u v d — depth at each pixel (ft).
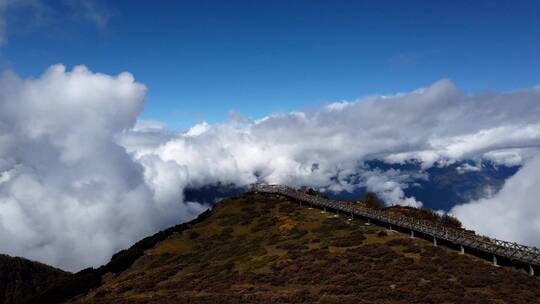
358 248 180.86
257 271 176.45
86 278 240.53
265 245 221.46
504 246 153.89
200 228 294.46
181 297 150.92
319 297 130.00
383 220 221.87
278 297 132.77
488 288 127.95
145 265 248.32
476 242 164.86
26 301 232.53
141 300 154.81
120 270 249.14
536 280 131.75
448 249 173.37
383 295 124.26
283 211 297.94
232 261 204.33
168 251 261.03
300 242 210.38
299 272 160.86
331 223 243.40
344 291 131.85
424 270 145.18
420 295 121.70
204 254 237.86
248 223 284.20
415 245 179.42
